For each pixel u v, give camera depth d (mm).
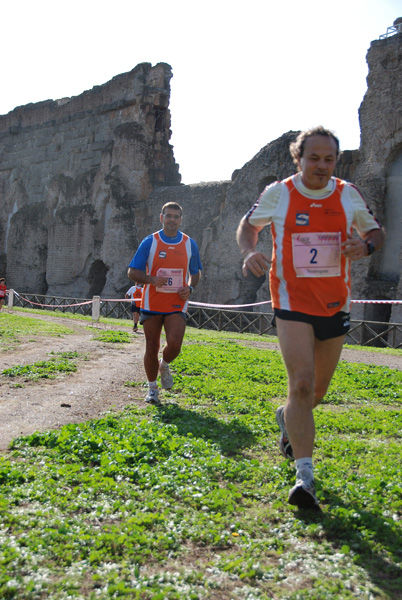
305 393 3744
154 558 3006
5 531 3189
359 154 27297
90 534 3209
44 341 13789
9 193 51500
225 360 11016
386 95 26188
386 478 4172
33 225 46625
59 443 4852
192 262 7289
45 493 3748
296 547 3164
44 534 3160
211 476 4219
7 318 20250
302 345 3789
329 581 2805
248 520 3506
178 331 7086
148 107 39812
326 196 3938
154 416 6273
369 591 2717
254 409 6680
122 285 38156
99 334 16578
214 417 6215
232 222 32188
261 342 17375
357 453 4984
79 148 45250
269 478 4199
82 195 42438
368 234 4043
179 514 3527
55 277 43438
